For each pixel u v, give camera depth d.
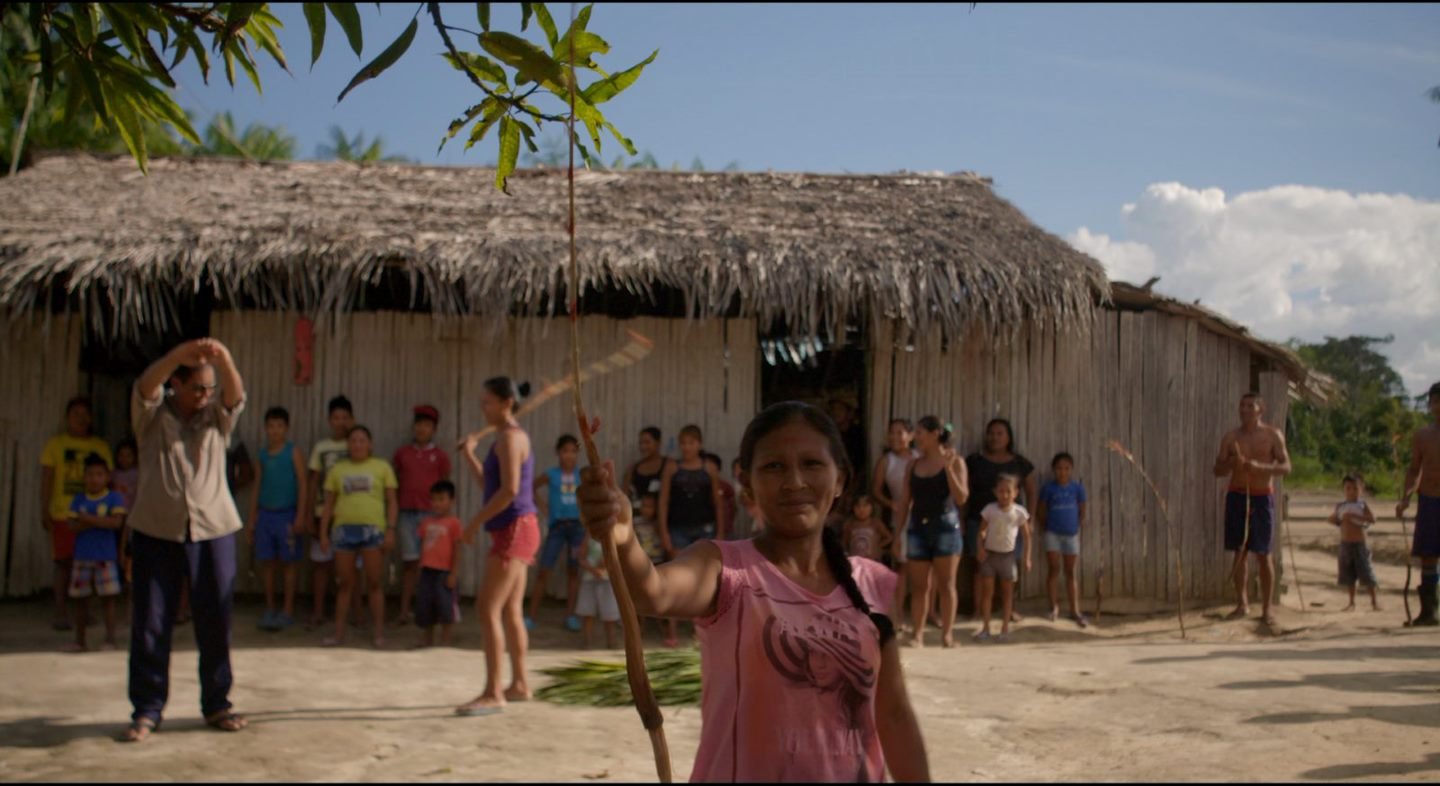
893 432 10.06
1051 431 10.73
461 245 9.91
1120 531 10.71
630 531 2.24
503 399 6.40
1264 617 9.81
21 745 5.72
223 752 5.59
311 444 10.48
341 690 7.15
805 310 9.88
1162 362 10.84
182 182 11.45
